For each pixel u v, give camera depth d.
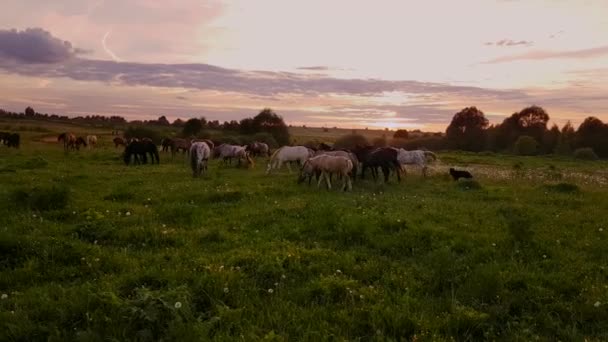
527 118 92.62
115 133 84.75
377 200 15.34
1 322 5.77
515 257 9.25
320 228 11.05
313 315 6.25
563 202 16.03
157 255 8.76
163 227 10.81
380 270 8.33
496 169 34.06
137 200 14.91
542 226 11.92
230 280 7.25
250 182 20.58
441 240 10.30
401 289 7.48
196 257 8.73
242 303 6.60
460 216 13.04
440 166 35.69
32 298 6.52
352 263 8.52
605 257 9.34
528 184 22.84
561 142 81.38
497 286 7.15
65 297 6.56
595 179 27.25
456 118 91.50
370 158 22.17
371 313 6.26
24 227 10.38
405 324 6.07
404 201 15.38
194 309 6.25
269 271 7.90
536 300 7.05
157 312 5.78
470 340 5.87
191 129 73.88
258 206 13.98
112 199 15.02
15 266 8.04
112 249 9.19
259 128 77.31
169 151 48.34
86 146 49.78
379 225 11.25
